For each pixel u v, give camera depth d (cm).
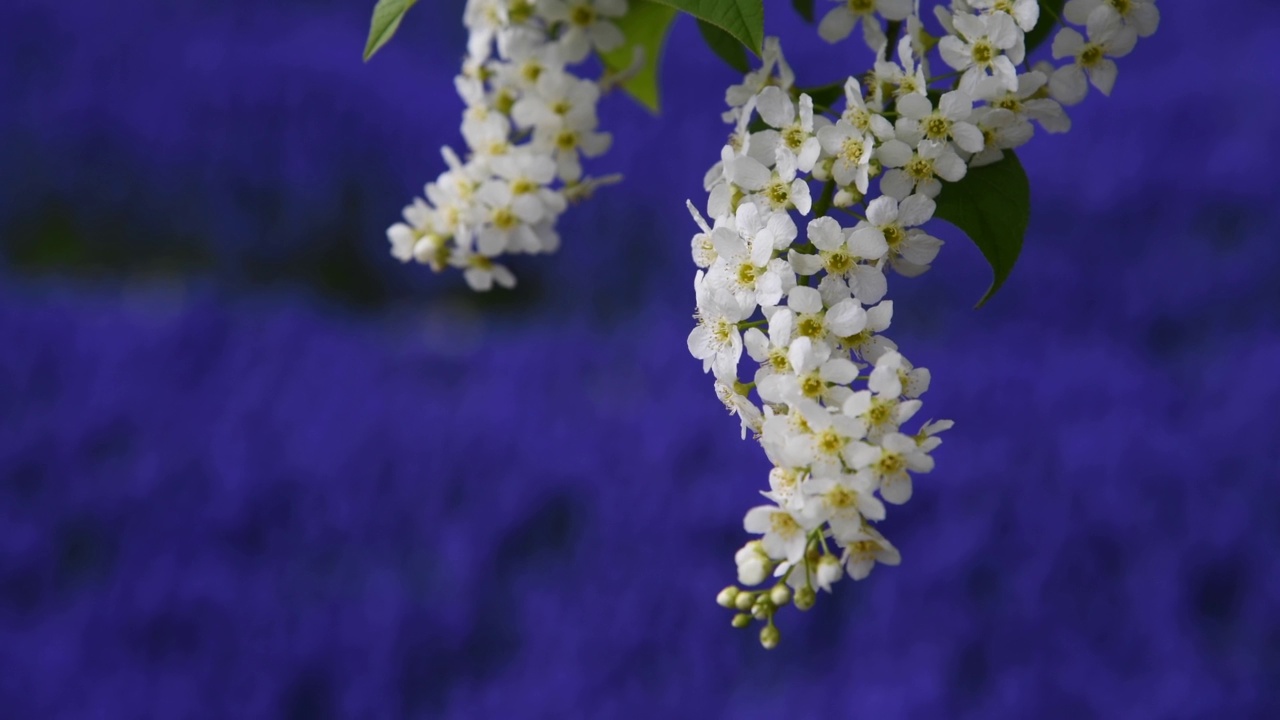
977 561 236
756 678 223
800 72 471
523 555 258
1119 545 245
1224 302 396
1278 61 503
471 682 229
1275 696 217
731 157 85
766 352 84
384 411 297
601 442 278
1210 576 245
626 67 98
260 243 505
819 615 229
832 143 85
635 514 254
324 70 518
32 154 498
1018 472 260
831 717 208
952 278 399
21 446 285
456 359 331
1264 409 288
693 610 232
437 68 584
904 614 226
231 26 566
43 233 500
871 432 83
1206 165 429
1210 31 550
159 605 234
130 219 503
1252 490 261
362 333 361
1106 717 208
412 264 480
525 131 95
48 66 512
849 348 84
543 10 94
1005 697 209
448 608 237
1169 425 287
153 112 506
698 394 314
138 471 277
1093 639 230
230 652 229
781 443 83
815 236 84
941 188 87
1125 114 454
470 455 276
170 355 321
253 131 506
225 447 284
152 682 220
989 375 314
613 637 226
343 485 269
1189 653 221
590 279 465
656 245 465
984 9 85
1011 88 85
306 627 233
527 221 94
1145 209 419
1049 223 422
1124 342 387
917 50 87
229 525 264
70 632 231
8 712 212
